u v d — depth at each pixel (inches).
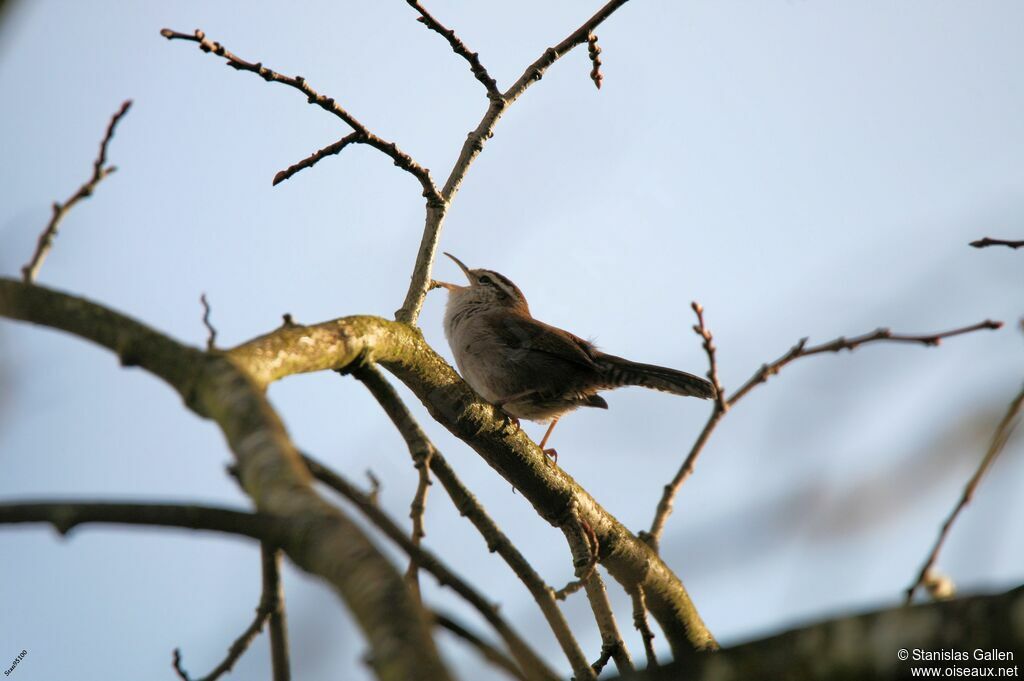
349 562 160.2
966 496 211.8
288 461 188.2
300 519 169.3
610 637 340.2
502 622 221.0
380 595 153.9
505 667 199.8
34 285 236.5
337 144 354.3
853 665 172.4
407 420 321.1
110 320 228.1
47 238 267.3
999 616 168.1
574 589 351.9
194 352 222.4
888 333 308.2
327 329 305.1
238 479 197.0
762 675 177.2
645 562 364.5
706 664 182.1
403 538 226.2
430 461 315.9
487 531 314.7
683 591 373.4
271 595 253.6
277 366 276.1
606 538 365.7
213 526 169.9
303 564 168.4
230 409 203.9
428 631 151.1
